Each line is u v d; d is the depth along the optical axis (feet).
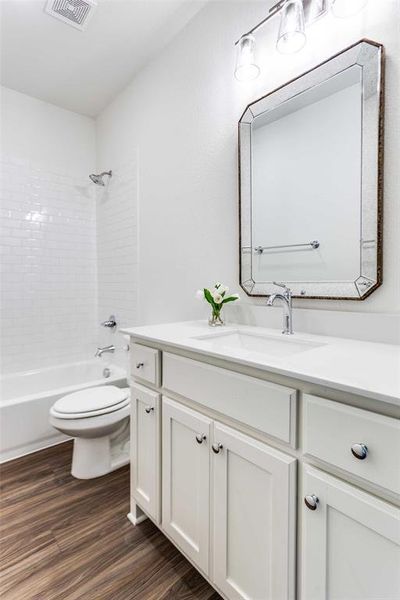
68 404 5.34
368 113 3.29
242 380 2.68
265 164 4.37
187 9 5.38
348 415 1.97
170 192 6.19
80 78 7.29
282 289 4.18
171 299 6.25
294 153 4.02
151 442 3.88
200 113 5.44
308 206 3.90
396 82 3.14
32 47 6.27
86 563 3.76
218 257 5.18
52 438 6.75
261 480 2.52
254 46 4.42
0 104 7.57
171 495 3.58
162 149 6.39
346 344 3.17
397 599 1.77
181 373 3.40
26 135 7.99
